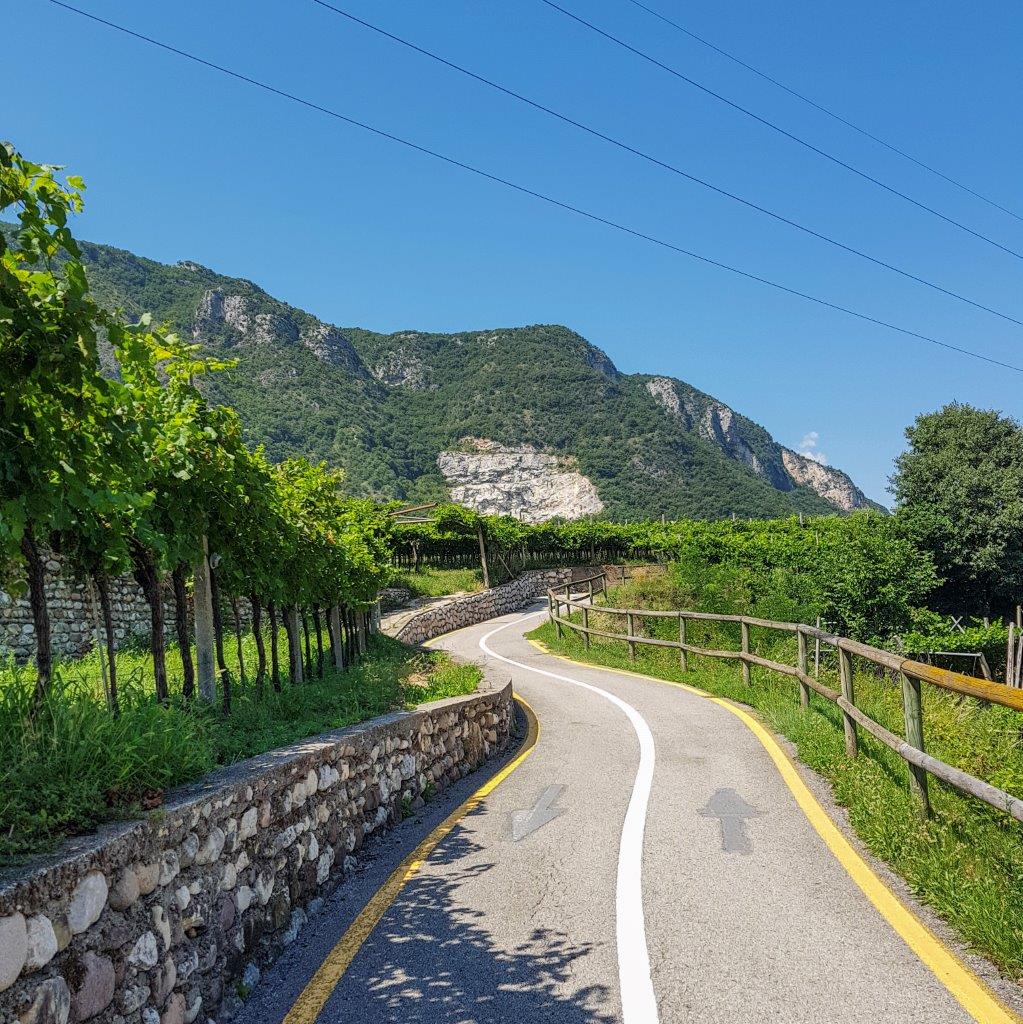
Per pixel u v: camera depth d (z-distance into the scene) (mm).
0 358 3678
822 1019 3482
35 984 2693
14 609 14086
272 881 4699
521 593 47750
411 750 7871
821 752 7910
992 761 7938
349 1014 3775
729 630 20000
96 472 4875
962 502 39094
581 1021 3590
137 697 5512
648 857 5742
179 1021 3543
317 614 13477
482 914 4898
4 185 3586
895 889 4891
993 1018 3406
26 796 3354
